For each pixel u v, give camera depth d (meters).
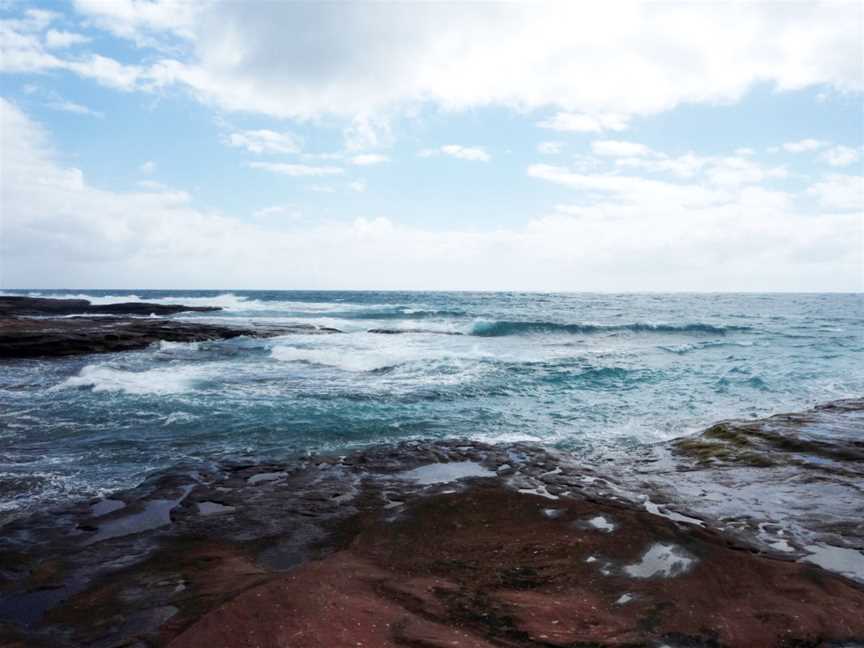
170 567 5.10
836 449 9.08
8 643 3.87
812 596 4.47
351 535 5.86
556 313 52.75
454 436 10.19
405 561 5.11
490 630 3.88
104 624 4.10
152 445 9.29
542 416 11.80
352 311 50.97
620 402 13.20
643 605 4.29
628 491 7.38
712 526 6.21
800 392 14.71
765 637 3.93
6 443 9.33
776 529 6.14
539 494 7.18
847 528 6.15
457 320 40.53
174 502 6.79
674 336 30.09
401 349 22.31
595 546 5.30
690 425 11.30
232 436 9.88
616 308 65.81
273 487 7.39
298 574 4.66
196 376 15.89
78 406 12.02
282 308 56.50
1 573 4.98
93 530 5.96
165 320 34.78
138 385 14.44
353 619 3.88
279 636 3.61
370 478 7.79
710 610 4.25
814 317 48.50
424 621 3.95
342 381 15.27
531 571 4.88
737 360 20.20
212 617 3.83
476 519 6.02
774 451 9.08
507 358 19.83
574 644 3.73
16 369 17.23
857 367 18.73
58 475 7.77
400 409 12.09
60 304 48.69
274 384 14.78
